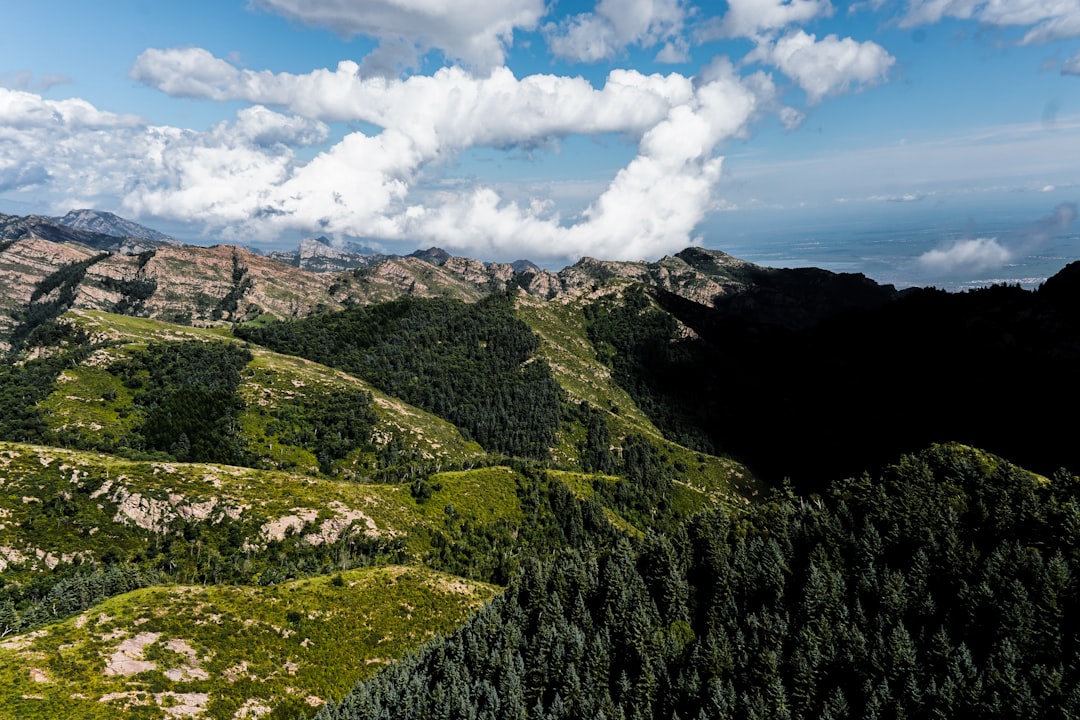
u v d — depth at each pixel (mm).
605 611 122375
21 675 96875
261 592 136750
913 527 137500
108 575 147625
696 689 99938
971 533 135750
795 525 147500
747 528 154875
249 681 113125
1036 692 94875
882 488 154750
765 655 101938
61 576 154500
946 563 123562
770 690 96688
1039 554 120188
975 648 107125
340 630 133375
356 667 125750
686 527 158250
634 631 113562
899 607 114438
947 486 154000
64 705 93938
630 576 132250
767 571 127688
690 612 125312
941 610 116250
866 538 135250
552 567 142750
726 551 141250
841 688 100812
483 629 119062
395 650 133125
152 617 118875
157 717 98000
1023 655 102125
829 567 126688
